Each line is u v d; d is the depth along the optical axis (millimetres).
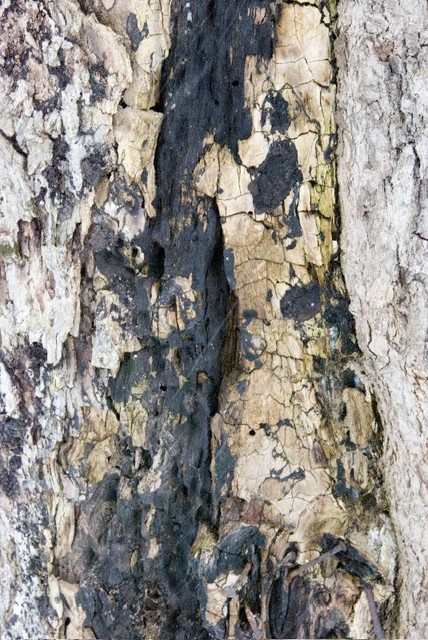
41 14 1108
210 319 1149
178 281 1145
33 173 1141
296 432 1154
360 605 1170
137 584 1202
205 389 1161
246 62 1114
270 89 1114
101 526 1193
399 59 1113
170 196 1137
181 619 1199
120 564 1196
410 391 1160
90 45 1106
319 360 1151
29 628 1238
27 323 1178
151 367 1167
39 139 1129
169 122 1128
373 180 1128
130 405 1173
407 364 1152
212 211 1136
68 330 1163
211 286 1146
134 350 1163
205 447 1169
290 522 1162
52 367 1177
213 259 1143
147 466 1184
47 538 1204
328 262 1139
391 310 1146
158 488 1184
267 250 1135
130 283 1152
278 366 1148
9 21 1116
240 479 1157
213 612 1170
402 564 1182
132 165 1126
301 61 1113
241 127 1119
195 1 1112
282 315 1143
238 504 1161
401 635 1196
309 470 1158
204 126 1125
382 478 1173
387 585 1176
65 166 1131
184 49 1117
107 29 1104
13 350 1194
